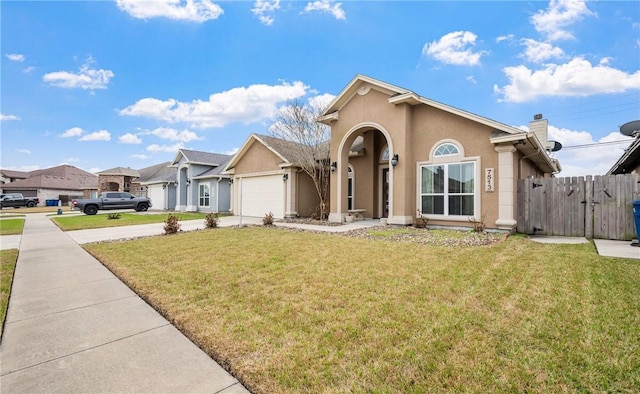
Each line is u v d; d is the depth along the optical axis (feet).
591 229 30.07
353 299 13.12
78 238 33.94
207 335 10.28
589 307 11.81
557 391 7.23
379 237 30.27
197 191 87.10
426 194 38.22
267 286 15.17
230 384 7.94
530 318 10.98
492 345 9.23
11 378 8.25
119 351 9.62
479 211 33.94
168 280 16.55
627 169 50.67
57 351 9.64
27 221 56.80
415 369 8.13
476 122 34.22
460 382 7.56
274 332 10.37
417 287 14.43
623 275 15.84
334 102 45.01
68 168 197.77
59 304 13.69
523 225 33.27
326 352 9.04
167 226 36.55
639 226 24.88
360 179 52.95
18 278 17.89
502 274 16.30
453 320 10.89
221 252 23.70
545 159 41.63
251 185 64.44
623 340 9.39
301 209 57.41
